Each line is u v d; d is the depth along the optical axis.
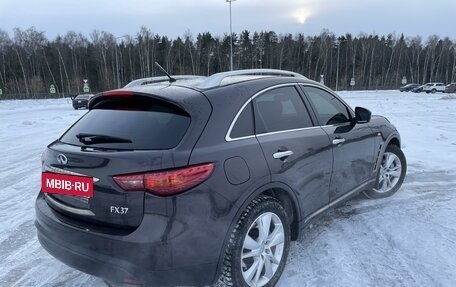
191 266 2.53
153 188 2.41
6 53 81.88
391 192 5.12
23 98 70.69
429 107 23.75
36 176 6.84
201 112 2.73
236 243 2.70
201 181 2.52
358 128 4.28
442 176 6.15
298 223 3.36
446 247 3.63
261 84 3.28
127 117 2.92
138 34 90.38
